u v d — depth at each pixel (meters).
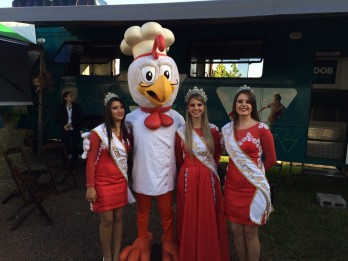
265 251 3.22
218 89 5.32
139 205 2.83
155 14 4.31
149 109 2.70
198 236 2.49
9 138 6.45
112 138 2.52
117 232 2.76
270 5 3.92
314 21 4.80
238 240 2.53
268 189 2.36
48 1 7.12
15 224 3.56
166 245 2.82
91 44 6.02
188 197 2.50
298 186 5.45
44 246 3.21
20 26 6.30
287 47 4.94
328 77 6.01
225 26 5.20
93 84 6.07
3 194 4.64
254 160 2.38
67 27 5.93
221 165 6.32
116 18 4.45
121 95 5.89
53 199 4.52
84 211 4.11
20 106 6.82
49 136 6.61
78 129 5.87
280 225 3.81
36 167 6.05
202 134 2.53
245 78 5.19
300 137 5.02
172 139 2.66
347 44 4.72
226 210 2.51
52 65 6.34
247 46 5.13
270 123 5.12
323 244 3.38
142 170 2.63
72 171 5.00
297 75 4.94
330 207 4.44
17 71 6.48
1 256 3.00
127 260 2.74
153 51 2.58
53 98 6.42
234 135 2.43
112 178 2.54
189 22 4.92
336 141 5.43
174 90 2.70
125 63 5.82
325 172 5.77
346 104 5.97
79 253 3.09
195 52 5.39
